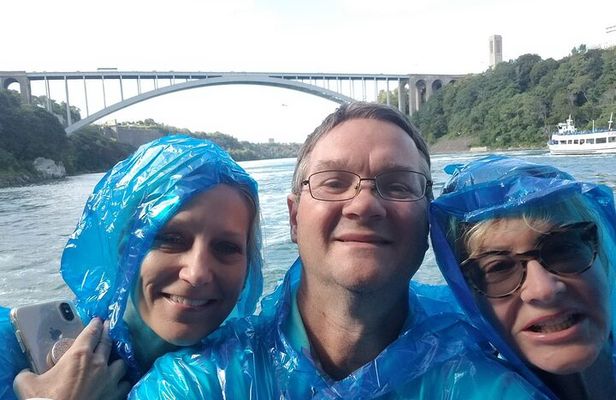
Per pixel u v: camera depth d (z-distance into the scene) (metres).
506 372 0.47
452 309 0.64
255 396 0.48
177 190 0.55
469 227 0.48
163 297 0.57
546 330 0.45
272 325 0.54
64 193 9.61
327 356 0.52
